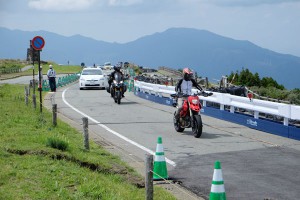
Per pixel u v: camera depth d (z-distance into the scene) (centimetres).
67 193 707
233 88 2081
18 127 1349
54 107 1469
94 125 1680
